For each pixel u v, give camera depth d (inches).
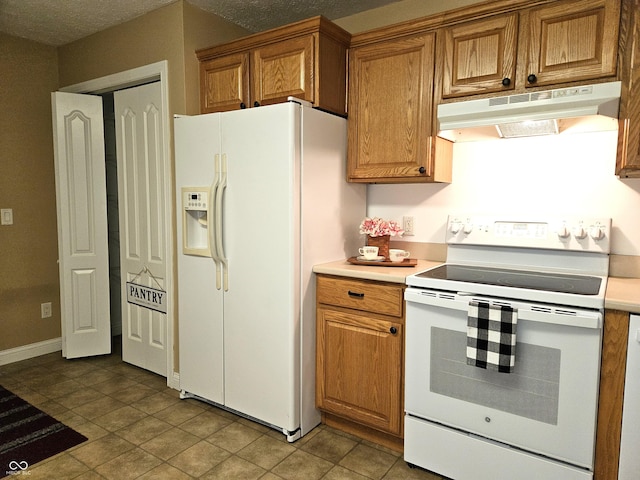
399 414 82.1
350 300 86.8
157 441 87.8
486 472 72.2
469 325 69.7
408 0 101.7
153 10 108.3
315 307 92.5
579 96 67.9
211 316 98.7
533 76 75.3
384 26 98.0
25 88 128.7
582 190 84.2
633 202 79.8
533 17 75.2
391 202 107.2
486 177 94.1
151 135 114.9
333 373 90.2
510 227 88.9
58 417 97.0
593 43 70.6
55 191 136.7
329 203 95.5
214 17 110.7
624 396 61.9
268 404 90.9
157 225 115.8
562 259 84.6
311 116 88.1
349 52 97.6
